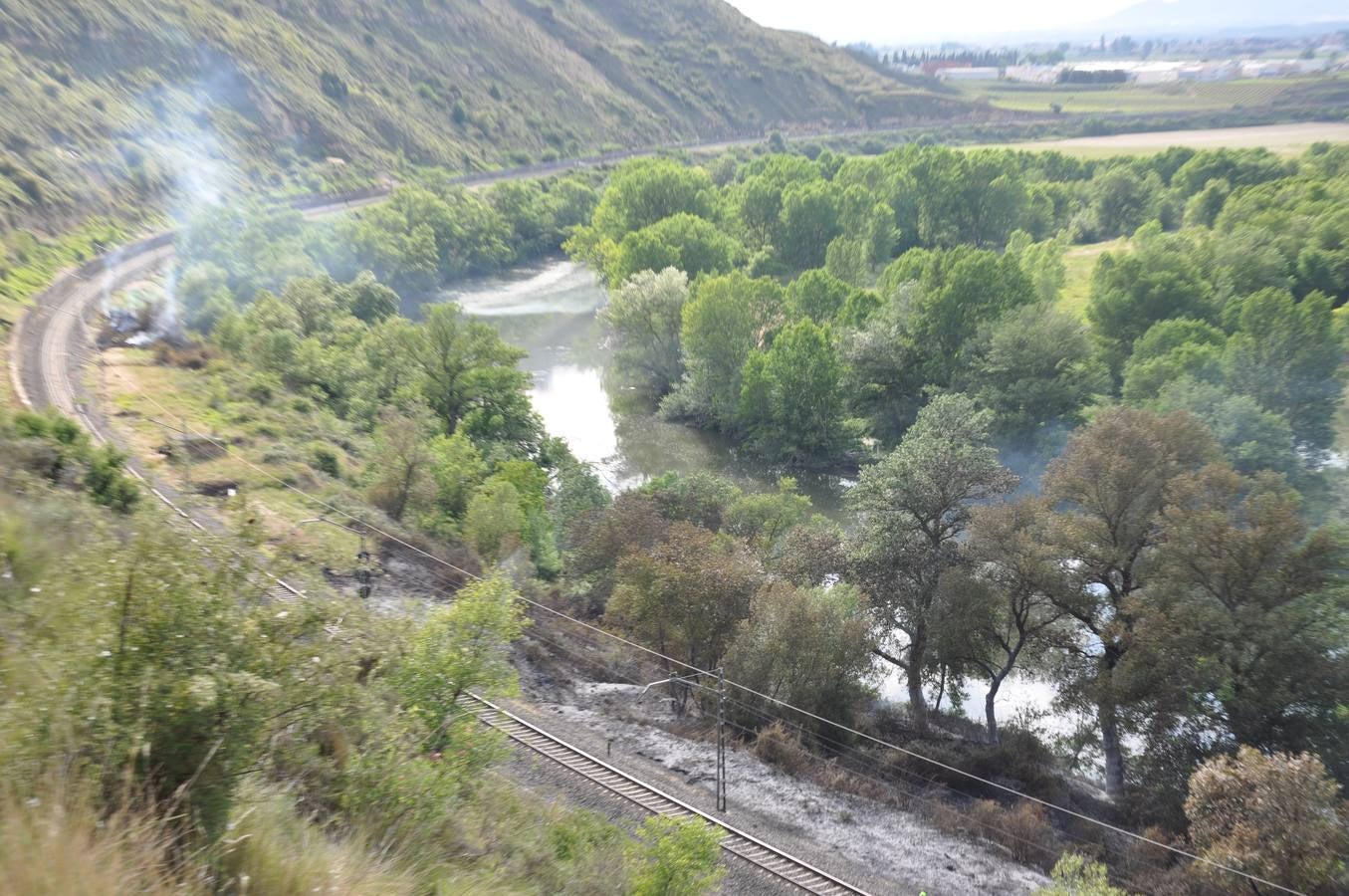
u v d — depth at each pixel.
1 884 7.44
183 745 10.22
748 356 83.75
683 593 41.75
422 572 41.41
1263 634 36.59
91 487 33.78
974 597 42.41
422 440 56.06
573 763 29.55
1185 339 77.38
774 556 52.28
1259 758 28.98
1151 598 40.00
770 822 29.75
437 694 17.88
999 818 33.53
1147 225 110.75
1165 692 37.12
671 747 33.88
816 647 39.41
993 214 141.50
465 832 16.58
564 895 16.58
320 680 12.15
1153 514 42.56
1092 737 41.69
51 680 10.11
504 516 48.28
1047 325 77.12
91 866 7.91
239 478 46.25
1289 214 109.19
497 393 72.12
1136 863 32.28
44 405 54.72
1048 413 75.75
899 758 37.97
